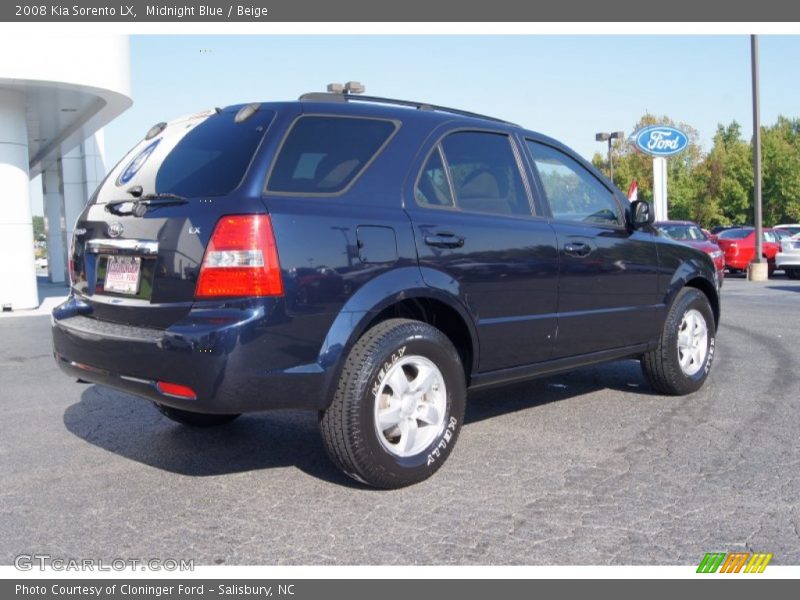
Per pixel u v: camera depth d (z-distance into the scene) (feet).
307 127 12.39
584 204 16.56
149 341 11.28
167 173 12.66
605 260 16.30
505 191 14.87
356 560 10.16
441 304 13.30
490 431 15.98
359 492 12.56
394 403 12.32
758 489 12.52
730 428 16.08
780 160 184.75
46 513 11.85
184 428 16.69
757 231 70.79
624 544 10.53
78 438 16.03
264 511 11.83
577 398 18.92
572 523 11.23
